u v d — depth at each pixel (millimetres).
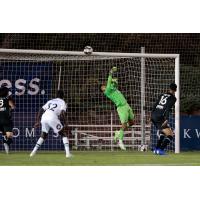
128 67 87812
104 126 78000
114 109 86500
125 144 80562
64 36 98562
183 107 90438
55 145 76625
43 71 77250
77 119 87688
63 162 54844
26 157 60812
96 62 88750
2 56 74750
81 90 87625
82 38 99438
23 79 77000
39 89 77250
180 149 76812
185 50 102688
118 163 54125
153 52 102062
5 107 66125
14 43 96938
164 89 87375
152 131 76188
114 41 100812
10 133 66312
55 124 60250
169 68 87812
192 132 77500
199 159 58938
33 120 76875
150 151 73188
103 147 80500
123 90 88938
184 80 94750
